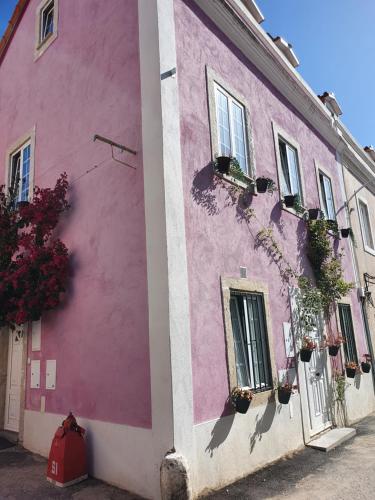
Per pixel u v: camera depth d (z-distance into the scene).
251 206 6.64
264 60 7.84
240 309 6.00
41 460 5.66
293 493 4.53
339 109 11.34
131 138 5.43
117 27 6.10
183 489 3.98
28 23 8.73
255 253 6.47
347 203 11.20
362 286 10.98
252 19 7.29
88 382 5.30
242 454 5.15
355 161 12.31
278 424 6.04
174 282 4.60
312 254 8.34
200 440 4.54
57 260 5.85
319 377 7.70
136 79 5.55
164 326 4.45
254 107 7.41
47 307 6.04
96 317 5.38
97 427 5.00
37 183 7.31
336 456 6.02
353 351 9.72
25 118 8.13
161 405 4.31
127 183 5.33
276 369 6.30
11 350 7.39
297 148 8.84
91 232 5.78
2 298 6.31
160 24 5.39
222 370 5.15
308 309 7.60
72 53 7.02
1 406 7.23
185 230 5.04
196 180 5.45
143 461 4.38
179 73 5.58
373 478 4.96
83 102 6.49
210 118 6.00
